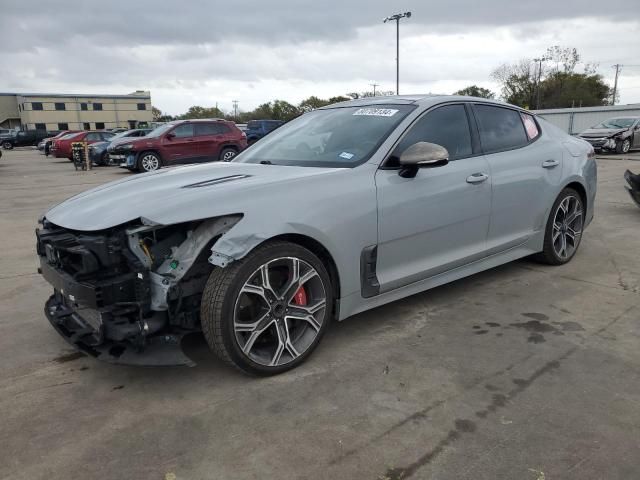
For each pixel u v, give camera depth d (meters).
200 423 2.48
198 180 3.11
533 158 4.28
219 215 2.62
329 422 2.46
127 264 2.63
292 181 2.94
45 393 2.78
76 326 3.01
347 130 3.64
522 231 4.28
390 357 3.10
